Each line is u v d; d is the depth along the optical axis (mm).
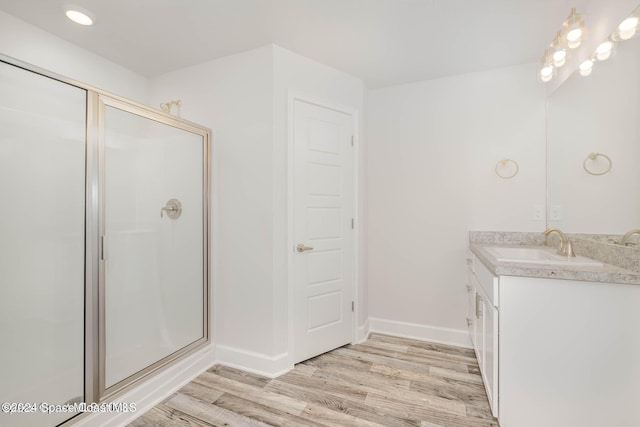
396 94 2713
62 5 1638
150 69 2398
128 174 1852
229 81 2199
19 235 1558
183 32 1903
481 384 1924
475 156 2455
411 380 1974
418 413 1648
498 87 2385
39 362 1545
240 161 2162
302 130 2219
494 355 1492
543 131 2264
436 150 2580
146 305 1941
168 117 1967
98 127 1608
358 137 2555
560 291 1389
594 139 1700
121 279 1826
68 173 1580
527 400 1441
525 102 2312
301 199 2215
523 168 2318
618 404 1316
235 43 2033
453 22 1781
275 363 2045
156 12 1702
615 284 1313
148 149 1937
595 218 1695
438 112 2570
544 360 1412
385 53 2148
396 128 2715
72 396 1515
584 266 1448
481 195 2439
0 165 1487
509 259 1665
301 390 1869
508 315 1465
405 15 1714
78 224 1574
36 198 1576
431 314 2607
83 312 1545
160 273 2023
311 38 1974
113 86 2285
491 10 1665
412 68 2379
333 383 1944
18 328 1529
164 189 2057
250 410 1682
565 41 1646
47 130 1555
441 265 2572
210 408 1704
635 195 1394
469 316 2391
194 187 2189
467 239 2482
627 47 1414
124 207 1844
